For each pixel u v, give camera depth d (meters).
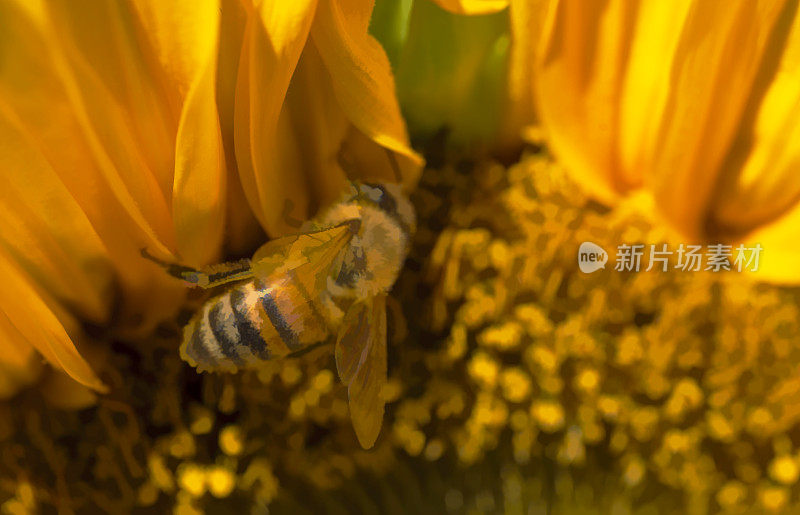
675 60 0.08
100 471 0.08
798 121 0.08
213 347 0.08
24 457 0.08
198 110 0.07
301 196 0.08
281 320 0.08
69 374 0.08
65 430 0.08
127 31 0.07
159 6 0.07
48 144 0.07
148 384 0.08
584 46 0.08
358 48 0.08
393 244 0.08
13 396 0.08
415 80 0.08
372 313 0.08
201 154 0.08
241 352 0.08
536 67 0.08
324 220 0.08
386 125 0.08
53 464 0.08
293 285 0.08
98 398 0.08
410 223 0.08
